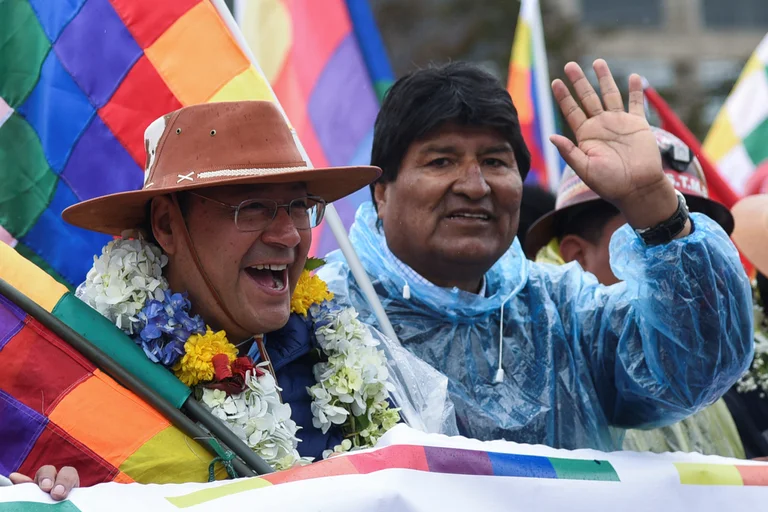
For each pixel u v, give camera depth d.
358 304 9.68
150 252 8.06
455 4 36.88
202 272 7.98
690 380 9.05
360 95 12.55
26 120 9.88
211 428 7.70
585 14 52.16
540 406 9.48
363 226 10.12
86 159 9.90
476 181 9.34
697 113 41.81
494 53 36.25
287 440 7.91
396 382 8.91
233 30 10.18
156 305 7.86
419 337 9.59
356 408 8.48
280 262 8.01
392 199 9.64
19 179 9.79
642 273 8.83
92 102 9.96
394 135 9.50
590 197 11.43
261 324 8.02
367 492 7.42
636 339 9.34
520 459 8.11
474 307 9.64
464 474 7.84
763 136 17.39
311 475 7.42
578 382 9.62
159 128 8.05
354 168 8.16
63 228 9.76
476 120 9.33
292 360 8.51
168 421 7.70
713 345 8.86
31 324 7.73
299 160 8.09
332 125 12.42
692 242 8.68
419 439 7.88
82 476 7.52
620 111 8.91
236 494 7.16
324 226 12.12
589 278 10.15
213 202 7.91
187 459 7.62
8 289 7.75
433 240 9.45
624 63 51.69
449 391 9.38
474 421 9.30
